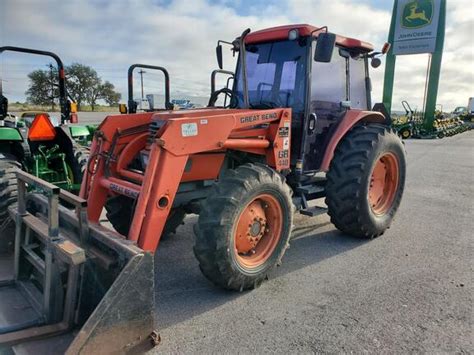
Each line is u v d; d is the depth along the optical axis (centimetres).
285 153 367
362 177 405
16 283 281
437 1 1956
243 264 307
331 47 340
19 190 277
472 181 780
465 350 241
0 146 404
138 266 214
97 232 249
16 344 215
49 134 438
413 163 1047
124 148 348
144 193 271
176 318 275
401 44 2072
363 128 446
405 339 252
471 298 305
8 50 398
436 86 2036
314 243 427
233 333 258
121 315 210
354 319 275
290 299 304
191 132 285
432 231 468
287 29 396
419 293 313
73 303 228
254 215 312
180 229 466
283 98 413
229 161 354
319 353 238
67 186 438
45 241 249
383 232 456
